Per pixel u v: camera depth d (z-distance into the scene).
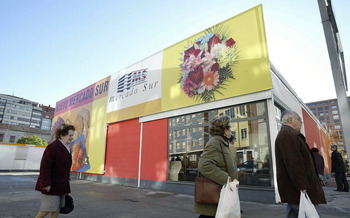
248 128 6.72
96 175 12.47
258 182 6.20
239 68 7.15
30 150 23.61
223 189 2.02
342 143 60.38
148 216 4.55
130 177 10.20
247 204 5.65
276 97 7.03
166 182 8.48
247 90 6.80
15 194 7.16
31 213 4.62
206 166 2.09
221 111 7.50
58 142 3.13
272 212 4.73
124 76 12.05
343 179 7.88
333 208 5.07
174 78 9.23
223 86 7.45
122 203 5.93
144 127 10.16
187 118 8.49
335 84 2.82
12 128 51.22
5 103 119.56
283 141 2.44
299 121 2.66
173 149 8.70
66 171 3.08
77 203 5.88
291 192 2.36
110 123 12.47
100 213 4.78
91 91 14.67
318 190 2.34
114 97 12.41
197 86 8.25
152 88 10.14
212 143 2.22
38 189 2.82
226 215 1.91
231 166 2.20
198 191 2.15
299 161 2.28
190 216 4.57
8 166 21.91
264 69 6.55
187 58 8.87
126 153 10.80
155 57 10.37
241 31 7.37
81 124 14.98
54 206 2.88
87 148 13.72
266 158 6.17
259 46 6.81
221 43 7.84
